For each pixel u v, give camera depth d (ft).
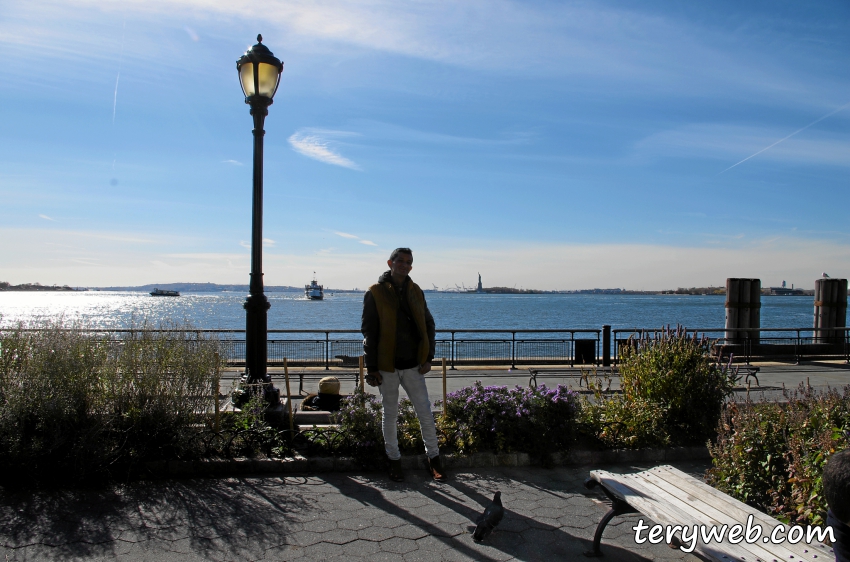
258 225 21.22
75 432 16.51
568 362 49.32
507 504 15.39
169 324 20.85
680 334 23.15
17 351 17.56
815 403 16.10
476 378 41.19
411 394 17.25
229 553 12.32
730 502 11.63
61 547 12.44
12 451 15.48
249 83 21.03
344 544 12.83
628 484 12.60
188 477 16.97
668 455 19.66
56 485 15.85
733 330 53.47
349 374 42.68
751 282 58.39
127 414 17.39
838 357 54.19
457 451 18.61
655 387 21.45
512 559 12.30
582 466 18.71
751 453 14.49
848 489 7.97
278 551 12.45
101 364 17.84
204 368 18.56
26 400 16.10
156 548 12.48
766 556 9.62
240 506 14.88
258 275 21.20
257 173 21.27
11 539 12.77
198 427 18.22
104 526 13.53
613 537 13.53
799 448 13.56
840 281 59.88
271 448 18.28
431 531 13.57
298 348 49.78
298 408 26.81
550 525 14.11
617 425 20.04
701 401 20.99
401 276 17.33
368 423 18.52
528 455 18.62
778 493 13.52
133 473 16.79
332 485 16.53
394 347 16.81
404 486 16.56
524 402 19.26
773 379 41.37
